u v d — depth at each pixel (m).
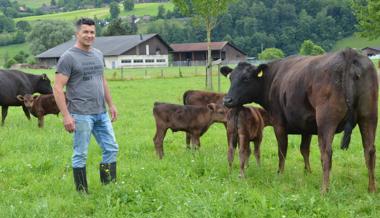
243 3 120.75
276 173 9.45
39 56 96.50
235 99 9.62
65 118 7.78
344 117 7.66
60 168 10.09
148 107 22.27
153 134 14.61
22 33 146.62
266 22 116.56
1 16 170.75
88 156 11.31
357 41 107.44
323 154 7.77
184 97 14.95
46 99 15.95
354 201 7.57
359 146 12.13
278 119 9.34
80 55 7.92
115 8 193.00
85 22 7.87
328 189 7.75
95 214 7.16
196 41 128.88
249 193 7.62
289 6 115.69
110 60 91.94
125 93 29.69
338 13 114.44
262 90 9.72
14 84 17.20
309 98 8.06
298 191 8.18
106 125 8.36
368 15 49.16
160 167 9.98
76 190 8.25
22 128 15.89
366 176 9.36
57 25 120.88
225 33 120.75
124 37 98.56
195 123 11.50
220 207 6.76
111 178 8.55
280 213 6.80
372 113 7.79
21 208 7.27
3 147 12.22
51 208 7.39
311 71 8.02
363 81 7.61
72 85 7.93
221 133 14.58
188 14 33.72
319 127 7.81
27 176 9.40
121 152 11.84
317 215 6.84
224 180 8.83
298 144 12.55
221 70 10.80
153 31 138.88
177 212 6.80
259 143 10.09
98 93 8.09
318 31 110.62
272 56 83.19
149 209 7.25
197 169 9.67
